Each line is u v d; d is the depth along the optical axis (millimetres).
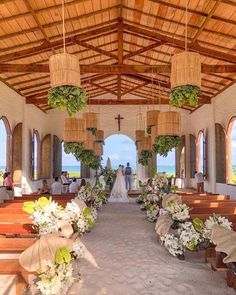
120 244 7207
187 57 6180
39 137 18266
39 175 18672
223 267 4879
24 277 4504
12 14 8383
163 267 5664
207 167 16641
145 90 18422
